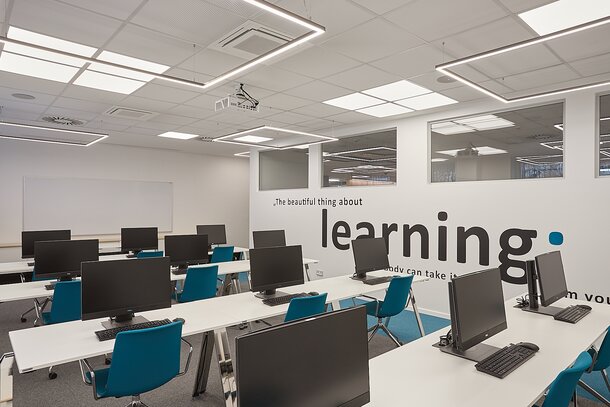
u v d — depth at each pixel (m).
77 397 3.03
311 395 1.25
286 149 8.07
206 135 7.65
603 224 4.14
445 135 5.58
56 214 8.16
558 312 2.95
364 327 1.47
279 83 4.43
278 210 8.13
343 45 3.38
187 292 4.34
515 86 4.42
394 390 1.71
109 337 2.37
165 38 3.28
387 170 6.29
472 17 2.88
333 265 6.96
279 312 3.00
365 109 5.52
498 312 2.28
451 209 5.39
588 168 4.24
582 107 4.29
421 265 5.68
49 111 5.78
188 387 3.22
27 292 3.68
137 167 9.25
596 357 2.40
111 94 4.89
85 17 2.93
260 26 3.05
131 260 2.69
